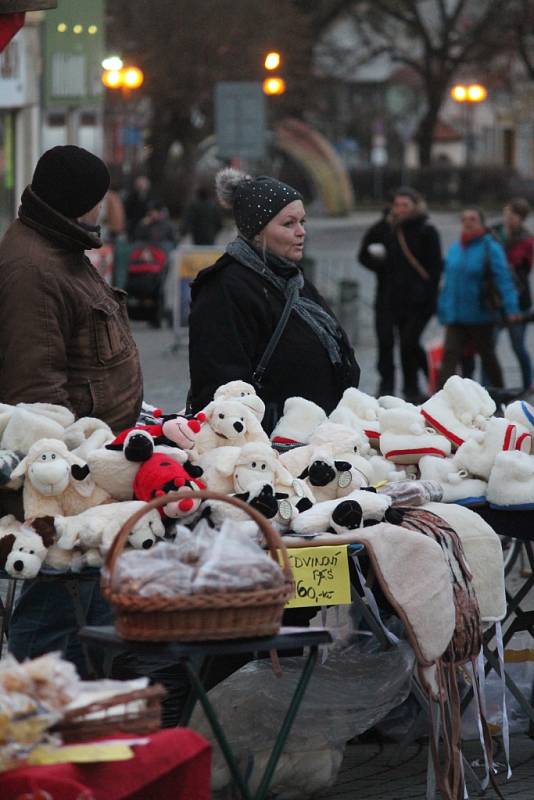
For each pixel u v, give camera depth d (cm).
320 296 1266
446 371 2906
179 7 7662
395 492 1051
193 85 7850
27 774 699
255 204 1211
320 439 1084
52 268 1032
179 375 3344
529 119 12481
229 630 798
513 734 1185
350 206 10762
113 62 5397
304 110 10294
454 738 985
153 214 4566
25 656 1021
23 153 4234
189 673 835
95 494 959
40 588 1015
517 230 3075
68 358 1055
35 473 941
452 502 1079
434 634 964
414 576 967
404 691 1027
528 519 1088
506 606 1072
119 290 1106
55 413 1002
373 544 959
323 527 979
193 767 765
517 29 11006
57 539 934
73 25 4134
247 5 7831
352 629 1099
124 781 730
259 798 855
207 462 998
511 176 12350
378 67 13038
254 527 939
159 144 8606
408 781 1077
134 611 789
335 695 1012
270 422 1204
